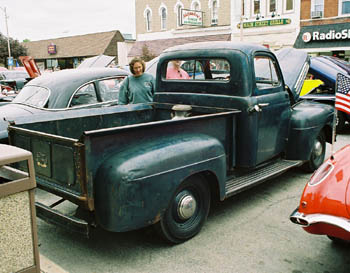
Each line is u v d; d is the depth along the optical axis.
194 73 4.73
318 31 20.41
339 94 3.34
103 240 3.72
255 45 4.50
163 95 5.05
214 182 3.81
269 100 4.52
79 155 2.89
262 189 5.19
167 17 29.09
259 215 4.31
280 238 3.75
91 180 2.93
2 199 1.93
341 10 19.78
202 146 3.53
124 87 5.77
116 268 3.21
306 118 5.16
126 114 4.81
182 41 27.70
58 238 3.77
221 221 4.14
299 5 21.16
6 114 5.44
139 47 30.17
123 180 2.90
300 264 3.27
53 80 6.14
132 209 2.97
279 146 4.94
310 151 5.30
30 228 2.07
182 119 3.50
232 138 4.20
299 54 5.91
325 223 2.69
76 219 3.03
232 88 4.31
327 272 3.15
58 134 4.11
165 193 3.18
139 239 3.73
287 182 5.47
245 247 3.56
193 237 3.76
